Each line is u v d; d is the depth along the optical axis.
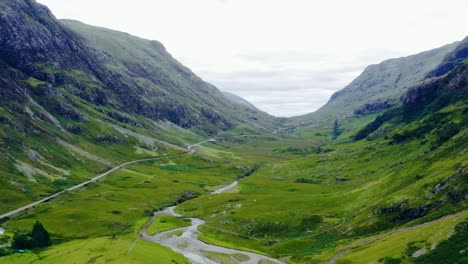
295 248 156.00
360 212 172.62
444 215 128.50
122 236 173.12
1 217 187.62
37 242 156.50
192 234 184.25
